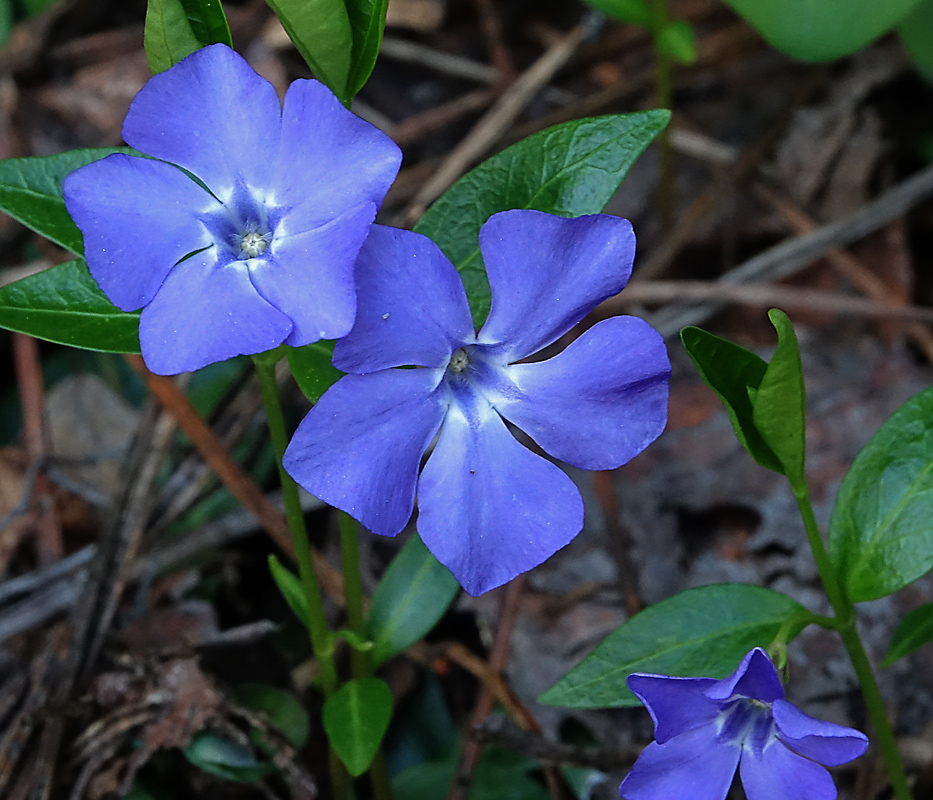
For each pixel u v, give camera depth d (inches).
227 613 11.3
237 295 8.6
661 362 8.7
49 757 10.3
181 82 8.7
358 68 9.2
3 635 10.9
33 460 11.8
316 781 10.8
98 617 10.8
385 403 8.8
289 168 8.7
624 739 10.8
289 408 11.9
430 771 10.7
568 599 11.2
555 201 9.3
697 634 9.5
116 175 8.7
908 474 9.5
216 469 10.9
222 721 10.3
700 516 11.7
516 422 9.0
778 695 8.7
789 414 9.0
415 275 8.6
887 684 10.8
